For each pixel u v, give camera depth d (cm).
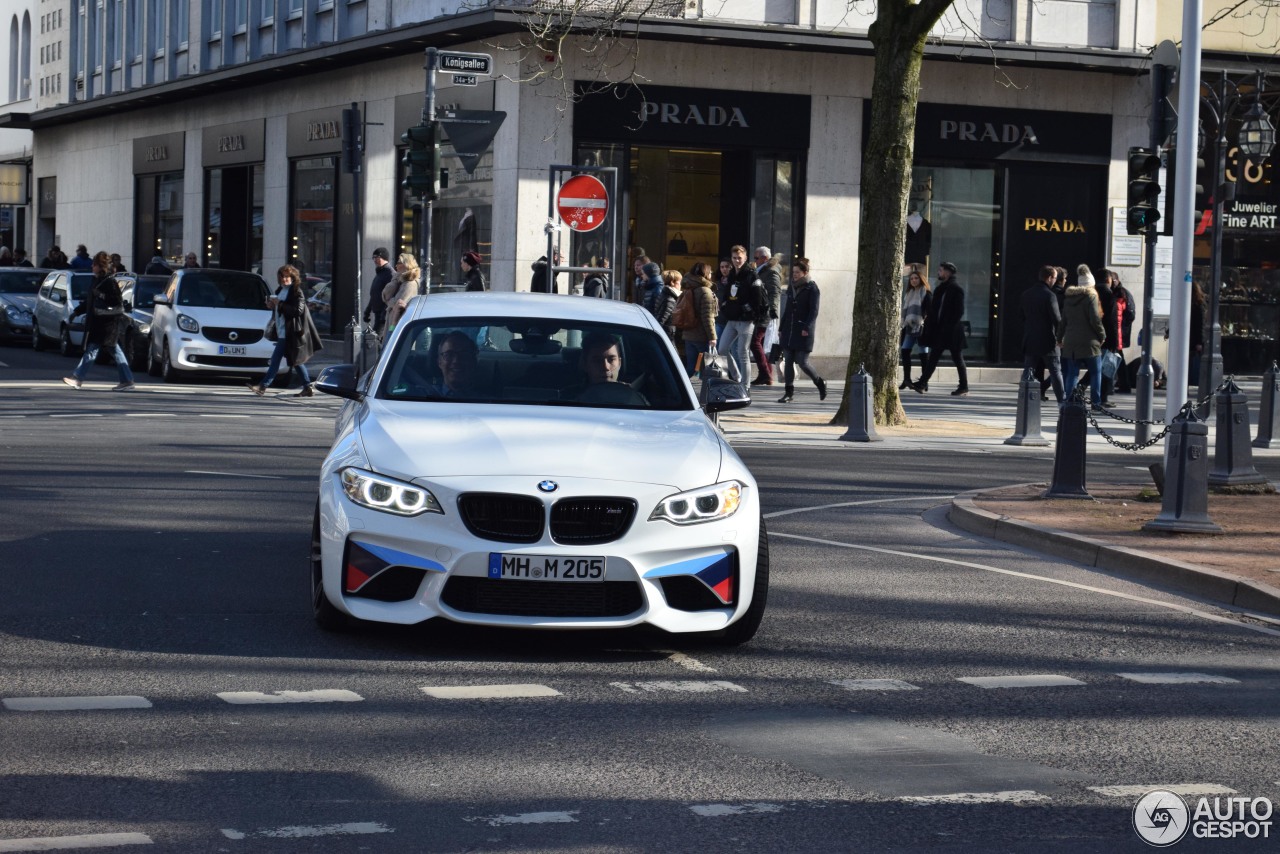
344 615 831
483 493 776
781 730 679
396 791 575
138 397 2377
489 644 834
